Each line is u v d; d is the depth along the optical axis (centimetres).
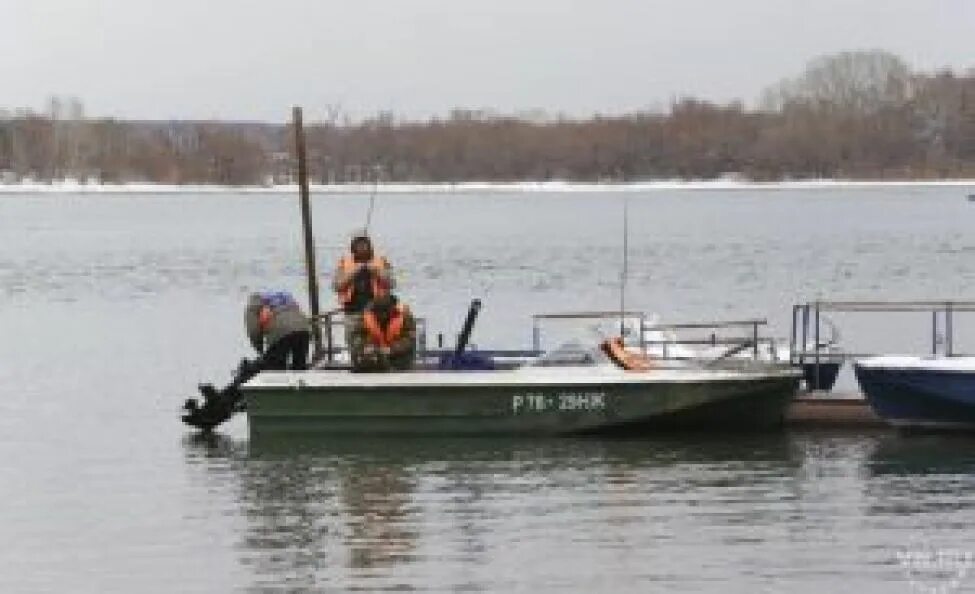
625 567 3366
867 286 11512
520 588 3244
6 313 9762
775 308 9700
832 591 3197
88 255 16900
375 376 4647
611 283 12006
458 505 3916
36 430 5153
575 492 4031
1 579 3353
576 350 4850
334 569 3381
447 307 9938
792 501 3900
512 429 4662
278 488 4144
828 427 4797
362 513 3856
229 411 5009
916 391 4619
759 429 4731
